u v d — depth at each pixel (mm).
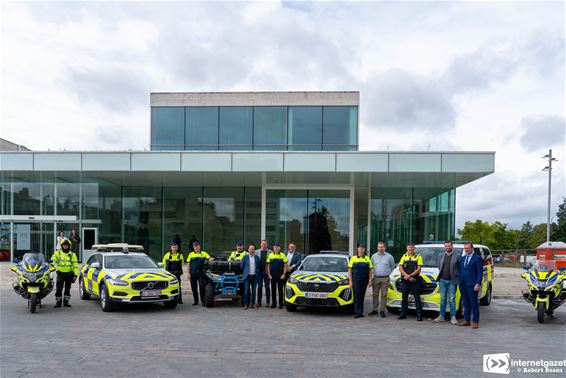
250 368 6512
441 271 10836
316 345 8055
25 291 11953
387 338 8781
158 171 22062
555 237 57875
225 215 27062
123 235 27047
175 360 6910
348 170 21234
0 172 23156
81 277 14523
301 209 25438
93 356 7109
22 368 6395
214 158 21719
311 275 11969
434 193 25891
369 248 25844
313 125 26891
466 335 9211
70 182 26625
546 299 10781
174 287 12141
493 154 20688
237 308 12789
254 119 27109
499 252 38406
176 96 27500
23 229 26281
